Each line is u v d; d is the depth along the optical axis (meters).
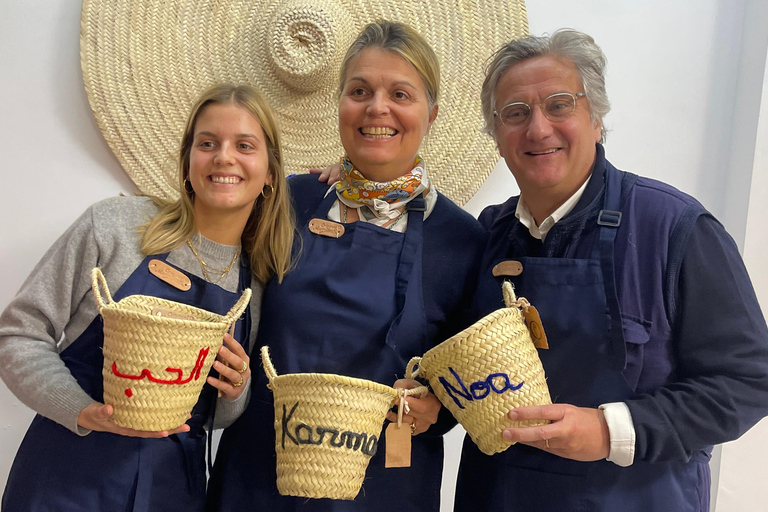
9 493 1.18
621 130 1.98
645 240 1.14
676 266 1.11
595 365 1.14
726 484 1.84
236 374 1.21
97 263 1.21
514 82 1.19
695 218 1.12
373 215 1.45
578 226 1.21
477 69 1.91
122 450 1.17
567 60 1.17
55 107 1.81
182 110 1.83
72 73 1.81
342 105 1.37
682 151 1.99
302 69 1.78
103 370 1.03
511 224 1.40
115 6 1.77
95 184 1.85
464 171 1.93
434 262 1.41
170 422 1.02
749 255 1.83
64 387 1.09
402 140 1.36
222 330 1.05
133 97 1.80
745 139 1.88
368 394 1.03
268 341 1.33
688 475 1.14
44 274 1.19
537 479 1.17
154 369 0.97
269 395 1.31
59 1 1.79
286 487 1.04
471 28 1.90
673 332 1.14
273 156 1.33
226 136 1.23
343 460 1.02
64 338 1.23
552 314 1.18
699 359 1.09
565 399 1.17
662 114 1.98
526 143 1.18
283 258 1.36
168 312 1.08
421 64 1.35
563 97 1.15
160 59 1.81
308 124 1.88
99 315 1.19
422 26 1.89
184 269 1.28
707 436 1.03
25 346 1.13
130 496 1.16
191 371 1.02
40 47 1.79
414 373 1.15
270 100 1.85
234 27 1.84
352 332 1.29
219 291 1.29
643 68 1.97
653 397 1.08
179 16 1.82
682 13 1.96
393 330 1.28
